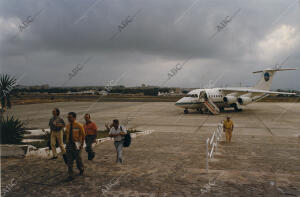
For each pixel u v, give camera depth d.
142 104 51.38
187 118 25.16
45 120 23.70
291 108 38.25
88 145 7.29
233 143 11.46
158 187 4.89
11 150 7.55
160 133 15.37
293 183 5.11
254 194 4.52
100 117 26.72
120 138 7.00
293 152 8.95
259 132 16.19
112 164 6.80
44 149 7.97
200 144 10.72
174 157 7.79
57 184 5.11
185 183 5.12
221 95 30.55
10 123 9.25
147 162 7.03
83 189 4.82
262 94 33.75
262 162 7.16
